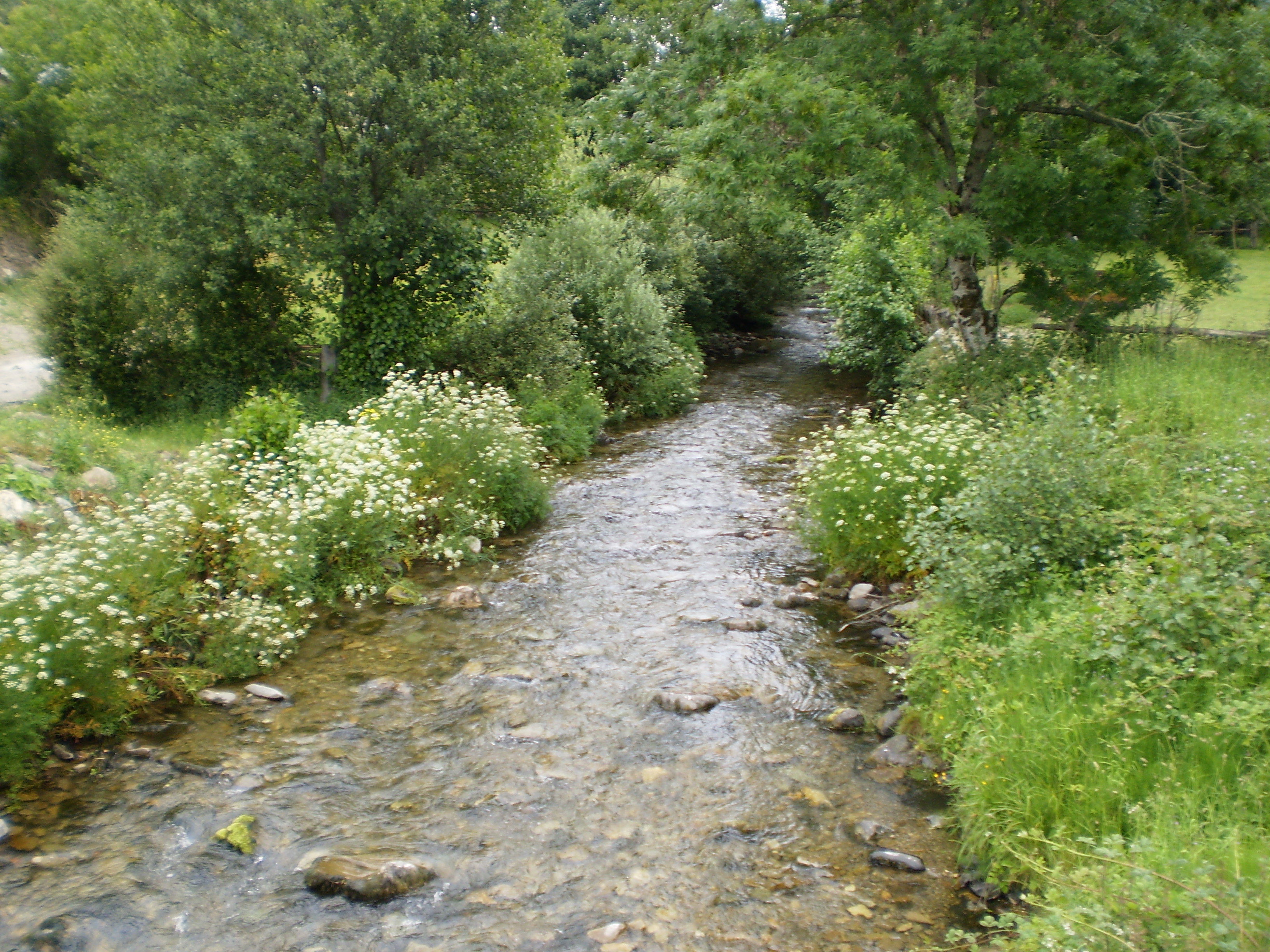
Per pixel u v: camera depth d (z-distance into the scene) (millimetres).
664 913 3992
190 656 6578
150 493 8078
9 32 32188
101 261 14609
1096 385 10102
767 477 12727
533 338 16250
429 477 9922
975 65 11281
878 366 18156
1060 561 6074
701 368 20703
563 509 11281
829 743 5484
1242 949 2635
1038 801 4020
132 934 3928
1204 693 4301
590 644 7090
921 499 7727
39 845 4570
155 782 5180
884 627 7215
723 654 6785
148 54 13977
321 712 6023
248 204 13211
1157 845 3369
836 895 4066
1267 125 11523
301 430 9969
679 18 13250
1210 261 12898
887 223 12484
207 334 14953
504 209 15484
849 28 12500
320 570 8211
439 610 7898
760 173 11680
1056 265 11891
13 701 5047
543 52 15258
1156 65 11477
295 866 4402
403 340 14469
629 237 21547
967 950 3598
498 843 4562
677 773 5191
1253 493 5836
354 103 13273
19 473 8570
